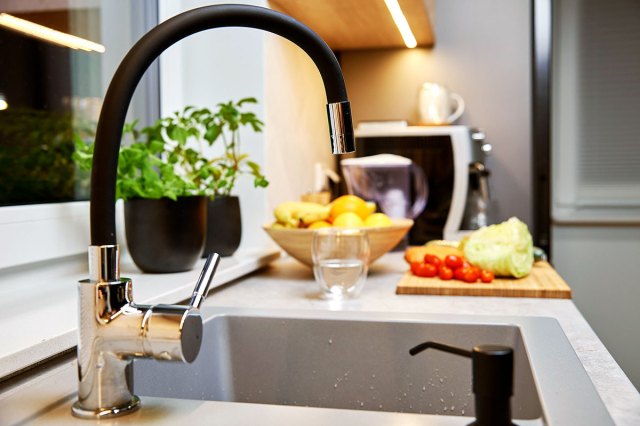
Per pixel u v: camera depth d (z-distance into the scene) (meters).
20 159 1.08
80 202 1.21
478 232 1.33
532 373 0.68
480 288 1.19
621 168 2.86
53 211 1.11
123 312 0.57
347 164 1.84
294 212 1.37
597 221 2.69
